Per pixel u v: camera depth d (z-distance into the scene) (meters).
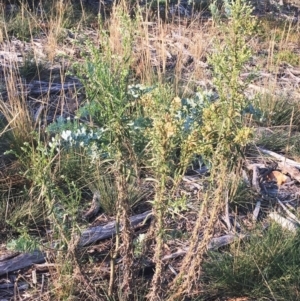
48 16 7.45
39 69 5.78
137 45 6.43
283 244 3.45
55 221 2.77
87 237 3.53
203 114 2.50
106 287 3.04
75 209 2.79
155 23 7.30
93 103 2.57
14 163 4.13
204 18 8.30
